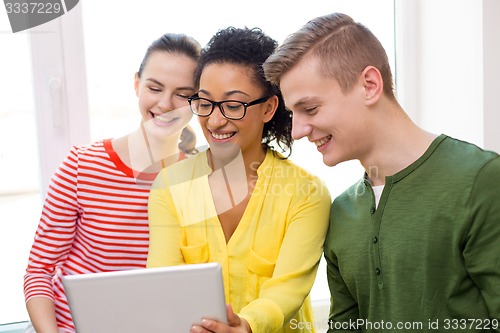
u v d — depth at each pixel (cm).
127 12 170
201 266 101
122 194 140
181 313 101
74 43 167
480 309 111
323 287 187
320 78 112
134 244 141
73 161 141
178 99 144
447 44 180
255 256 123
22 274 173
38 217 172
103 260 141
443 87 182
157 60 143
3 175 169
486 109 171
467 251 109
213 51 125
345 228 121
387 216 115
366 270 118
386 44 189
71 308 102
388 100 116
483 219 107
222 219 128
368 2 186
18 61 167
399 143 115
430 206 111
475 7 171
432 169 112
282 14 180
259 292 124
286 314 115
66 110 168
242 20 177
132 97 173
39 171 170
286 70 115
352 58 112
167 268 101
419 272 111
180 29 174
